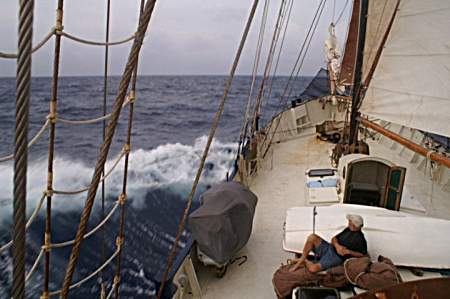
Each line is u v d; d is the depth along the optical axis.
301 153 8.39
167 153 14.99
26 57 1.05
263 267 4.32
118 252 2.24
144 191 10.23
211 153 15.11
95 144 15.44
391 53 4.20
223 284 4.05
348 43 9.98
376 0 5.39
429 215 5.39
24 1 1.03
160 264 6.33
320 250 3.48
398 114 4.21
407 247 3.47
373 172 4.95
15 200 1.07
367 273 3.09
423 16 3.77
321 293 3.11
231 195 4.20
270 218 5.45
